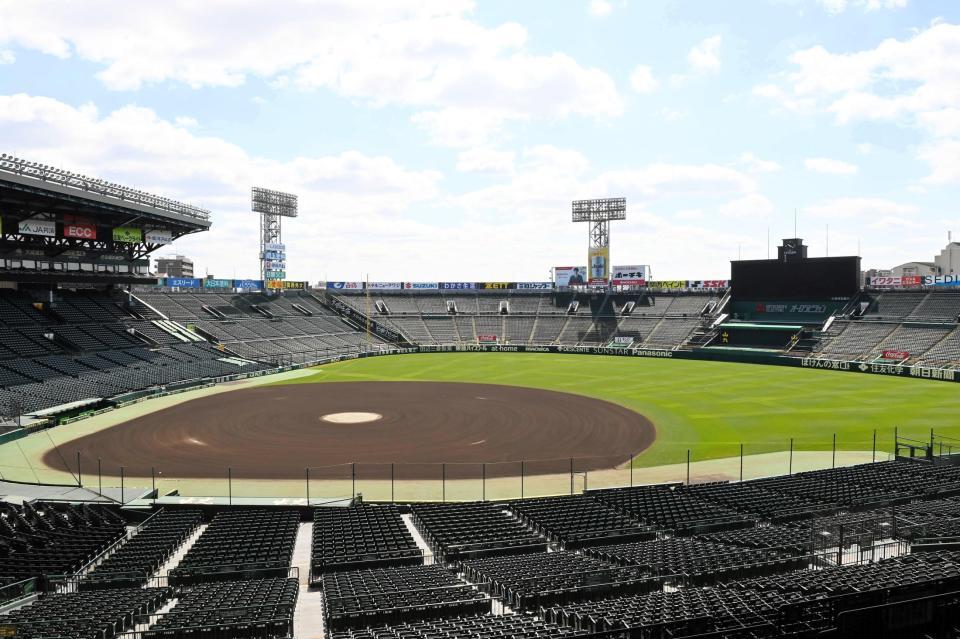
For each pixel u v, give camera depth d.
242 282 113.00
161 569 23.00
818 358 90.00
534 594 16.95
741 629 12.67
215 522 27.78
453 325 127.94
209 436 48.88
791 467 38.25
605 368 90.19
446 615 16.33
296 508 30.28
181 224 76.88
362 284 136.75
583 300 132.25
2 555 23.31
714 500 30.17
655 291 128.62
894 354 85.31
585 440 47.09
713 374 81.94
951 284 95.81
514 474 38.78
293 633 15.97
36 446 45.69
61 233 64.06
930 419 51.44
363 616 15.61
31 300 76.31
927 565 16.66
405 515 30.27
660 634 13.02
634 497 31.06
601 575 18.73
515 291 138.12
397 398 66.12
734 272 110.06
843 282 101.56
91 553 23.77
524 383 76.50
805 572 17.52
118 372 68.69
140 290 99.38
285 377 82.81
